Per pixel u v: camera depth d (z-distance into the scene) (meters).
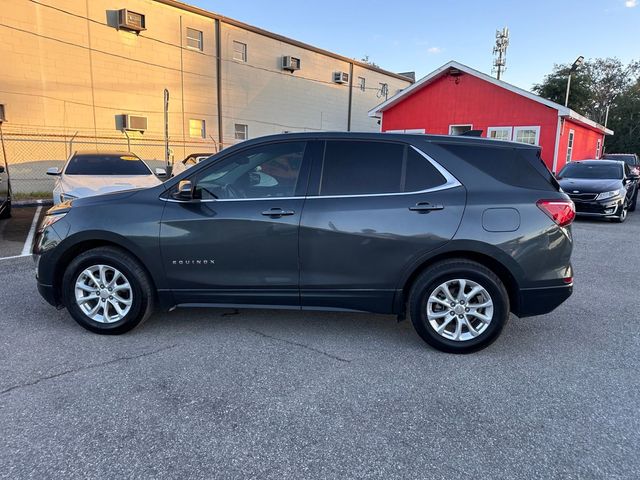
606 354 3.63
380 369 3.32
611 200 10.70
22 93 14.12
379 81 29.34
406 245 3.50
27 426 2.55
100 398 2.86
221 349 3.62
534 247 3.44
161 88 17.66
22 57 13.97
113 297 3.80
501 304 3.49
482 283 3.48
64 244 3.77
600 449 2.43
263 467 2.26
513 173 3.56
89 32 15.33
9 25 13.59
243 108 20.92
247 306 3.76
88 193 7.30
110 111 16.25
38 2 14.07
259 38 21.17
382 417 2.71
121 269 3.73
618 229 10.18
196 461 2.29
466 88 17.44
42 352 3.50
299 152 3.71
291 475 2.20
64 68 14.91
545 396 2.97
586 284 5.66
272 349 3.64
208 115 19.50
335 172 3.64
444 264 3.51
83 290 3.83
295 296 3.68
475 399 2.93
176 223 3.66
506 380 3.18
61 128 15.10
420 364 3.42
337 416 2.71
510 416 2.74
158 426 2.58
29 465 2.23
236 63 20.28
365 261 3.55
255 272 3.67
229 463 2.28
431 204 3.48
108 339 3.78
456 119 17.83
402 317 3.71
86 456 2.31
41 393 2.90
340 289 3.62
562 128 16.41
